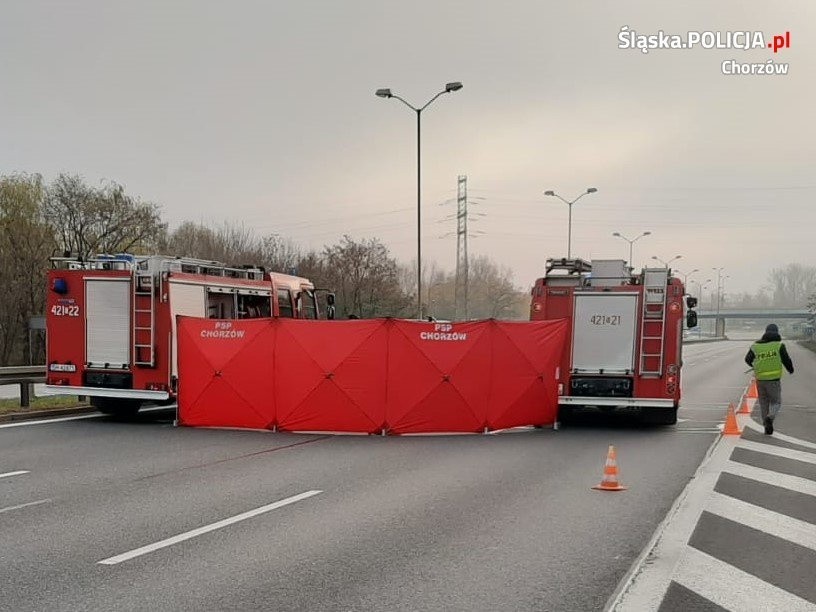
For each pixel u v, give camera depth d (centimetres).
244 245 5412
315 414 1391
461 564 600
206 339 1448
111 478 941
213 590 534
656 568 594
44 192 3869
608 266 1582
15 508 777
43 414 1571
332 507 795
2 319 3750
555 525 727
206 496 842
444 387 1397
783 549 648
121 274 1494
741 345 9288
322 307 2897
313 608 501
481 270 8925
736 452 1193
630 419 1672
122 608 498
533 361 1468
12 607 498
